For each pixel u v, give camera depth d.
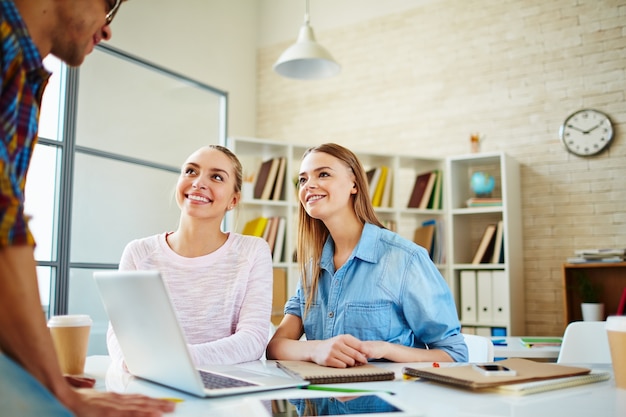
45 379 0.77
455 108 4.69
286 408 0.79
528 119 4.37
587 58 4.19
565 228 4.17
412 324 1.57
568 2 4.29
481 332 4.11
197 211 1.68
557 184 4.22
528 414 0.76
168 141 4.82
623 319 0.97
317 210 1.67
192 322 1.61
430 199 4.42
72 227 4.11
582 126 4.14
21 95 0.89
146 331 0.95
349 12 5.32
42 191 3.75
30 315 0.77
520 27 4.47
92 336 4.16
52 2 0.95
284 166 4.14
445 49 4.78
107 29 1.11
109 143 4.34
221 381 1.00
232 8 5.53
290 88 5.57
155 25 4.73
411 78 4.92
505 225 4.06
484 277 4.09
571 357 1.89
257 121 5.73
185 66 4.98
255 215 4.22
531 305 4.24
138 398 0.81
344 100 5.25
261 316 1.57
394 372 1.12
